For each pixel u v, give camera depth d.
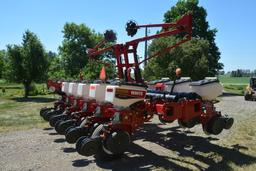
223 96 29.50
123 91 6.64
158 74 28.28
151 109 7.49
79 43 57.16
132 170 6.52
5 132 10.12
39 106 18.91
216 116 8.59
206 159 7.34
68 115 8.69
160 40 28.48
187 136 9.54
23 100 24.20
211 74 36.03
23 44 28.27
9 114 14.69
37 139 9.09
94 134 6.65
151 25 8.11
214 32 40.94
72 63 56.44
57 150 7.93
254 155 7.69
